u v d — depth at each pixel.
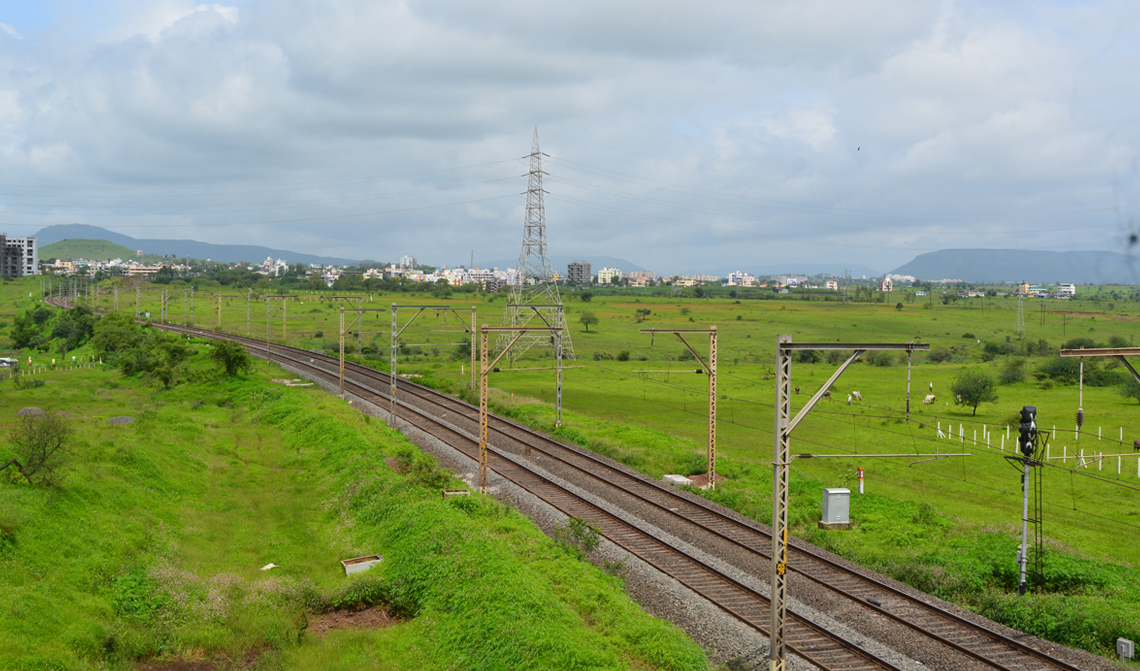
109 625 21.23
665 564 28.97
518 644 20.39
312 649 21.50
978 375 69.38
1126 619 23.25
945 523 35.12
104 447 35.81
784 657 20.50
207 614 22.95
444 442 51.03
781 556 20.42
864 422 64.75
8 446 29.95
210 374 78.50
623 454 48.09
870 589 26.81
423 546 27.69
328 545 30.55
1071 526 37.06
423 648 21.77
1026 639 23.02
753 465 46.12
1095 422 62.16
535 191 116.31
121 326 107.19
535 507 36.25
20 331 123.44
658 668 20.03
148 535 28.02
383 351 118.94
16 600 20.12
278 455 47.00
